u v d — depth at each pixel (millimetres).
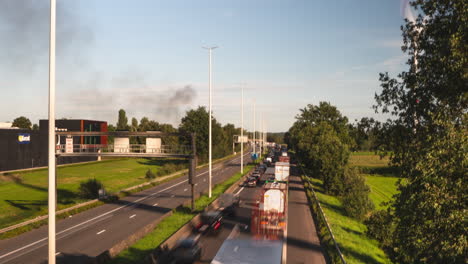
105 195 47031
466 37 13195
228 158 132750
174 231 28953
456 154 12641
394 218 16562
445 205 12930
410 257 15180
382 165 109688
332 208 44062
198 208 39625
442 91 14586
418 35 16094
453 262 12531
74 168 93062
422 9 15516
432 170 13086
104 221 34594
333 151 54125
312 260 22812
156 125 160250
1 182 65375
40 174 78125
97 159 114500
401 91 16469
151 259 20906
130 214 37812
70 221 34719
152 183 61938
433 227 13430
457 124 13648
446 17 14633
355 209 41375
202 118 106562
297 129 110938
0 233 28500
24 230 30250
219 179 71312
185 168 93062
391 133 16969
